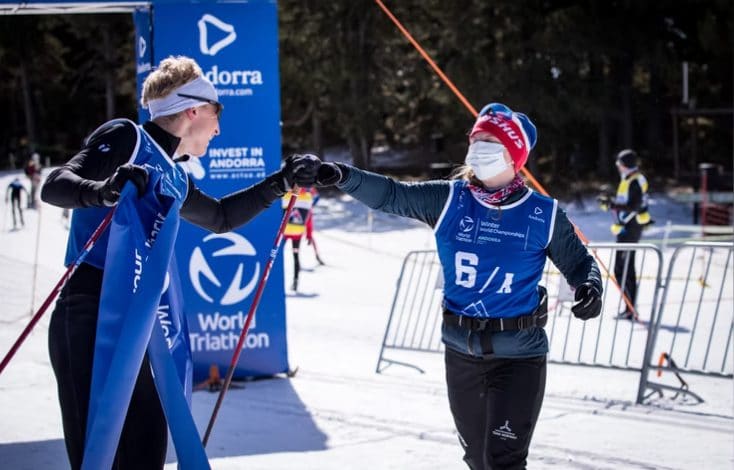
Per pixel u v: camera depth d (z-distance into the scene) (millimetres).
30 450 5047
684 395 6559
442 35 28984
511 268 3357
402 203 3473
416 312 10570
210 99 3287
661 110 31781
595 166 31344
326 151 41938
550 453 4910
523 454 3305
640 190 10156
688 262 15438
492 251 3371
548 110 26062
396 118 36469
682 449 5000
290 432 5438
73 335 2939
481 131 3395
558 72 26875
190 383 3348
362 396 6434
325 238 20688
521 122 3473
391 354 8289
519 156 3385
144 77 6590
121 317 2861
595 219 23328
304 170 3436
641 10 26438
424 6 29203
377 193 3467
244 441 5246
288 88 32500
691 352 8117
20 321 9672
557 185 27812
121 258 2854
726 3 24797
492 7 26953
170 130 3254
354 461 4824
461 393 3469
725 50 25312
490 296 3371
